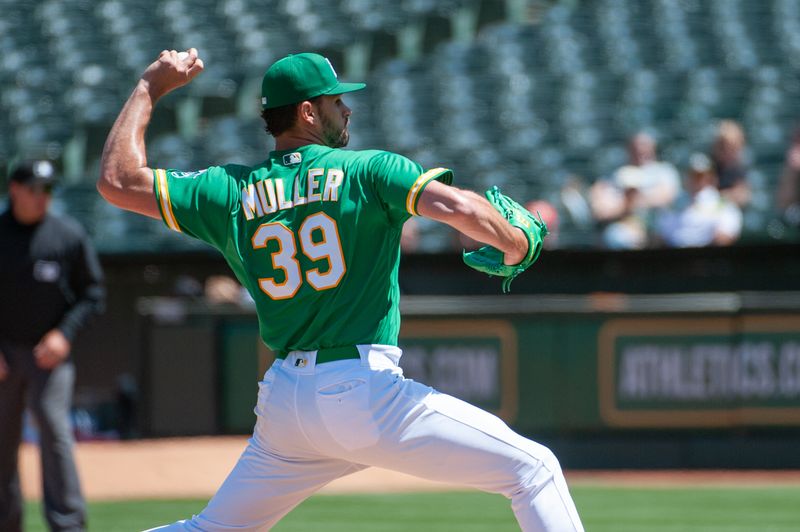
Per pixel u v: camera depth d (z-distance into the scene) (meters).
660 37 67.19
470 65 64.75
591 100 60.34
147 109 12.05
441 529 23.80
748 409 33.16
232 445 33.59
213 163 54.91
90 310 20.91
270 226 11.52
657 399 33.38
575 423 33.56
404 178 10.99
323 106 11.95
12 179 20.38
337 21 68.12
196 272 40.50
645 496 28.33
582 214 45.72
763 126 57.62
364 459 11.53
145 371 35.28
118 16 69.00
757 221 44.09
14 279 20.22
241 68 63.69
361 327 11.37
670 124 58.38
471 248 38.53
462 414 11.51
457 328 34.00
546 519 11.62
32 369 20.17
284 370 11.61
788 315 33.16
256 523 12.25
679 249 37.62
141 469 30.73
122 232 47.72
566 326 33.69
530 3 71.38
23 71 64.50
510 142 57.12
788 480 31.16
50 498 20.08
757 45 66.75
